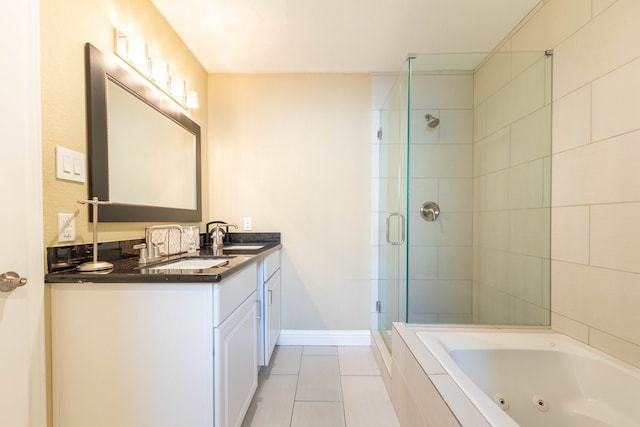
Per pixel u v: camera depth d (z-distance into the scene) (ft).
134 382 3.32
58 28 3.34
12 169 2.88
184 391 3.33
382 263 7.83
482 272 6.49
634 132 3.47
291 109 7.86
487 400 2.93
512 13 5.52
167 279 3.25
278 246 7.25
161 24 5.56
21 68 2.93
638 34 3.41
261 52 6.88
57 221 3.35
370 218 7.91
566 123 4.55
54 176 3.31
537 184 5.17
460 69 6.48
